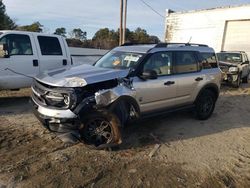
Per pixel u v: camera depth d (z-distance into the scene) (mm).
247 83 15789
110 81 4934
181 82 6230
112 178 4055
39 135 5430
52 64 8203
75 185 3807
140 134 5863
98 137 4809
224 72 13281
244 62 14570
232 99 10500
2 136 5305
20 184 3744
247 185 4145
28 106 7582
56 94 4586
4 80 7324
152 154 4891
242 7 21234
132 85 5180
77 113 4516
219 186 4051
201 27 23891
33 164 4293
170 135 5949
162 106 5934
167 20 26359
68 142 4773
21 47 7641
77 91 4570
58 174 4047
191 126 6672
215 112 8227
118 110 4965
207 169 4523
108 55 6309
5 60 7285
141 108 5457
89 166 4336
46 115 4609
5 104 7750
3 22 44438
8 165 4211
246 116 8016
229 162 4840
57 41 8414
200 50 7043
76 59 10859
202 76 6836
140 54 5688
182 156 4941
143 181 4027
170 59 6125
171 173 4301
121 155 4789
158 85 5664
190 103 6711
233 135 6262
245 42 21531
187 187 3957
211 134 6215
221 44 22750
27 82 7758
